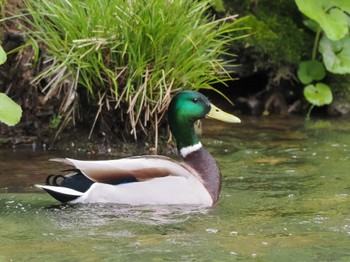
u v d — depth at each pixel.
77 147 12.73
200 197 10.04
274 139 13.99
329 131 14.66
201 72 12.30
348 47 15.73
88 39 11.70
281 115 16.14
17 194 10.34
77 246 8.44
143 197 9.83
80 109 12.79
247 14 16.19
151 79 12.05
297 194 10.68
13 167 11.69
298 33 16.36
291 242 8.70
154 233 8.91
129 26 11.84
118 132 12.72
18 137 12.88
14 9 12.76
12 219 9.32
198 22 12.82
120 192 9.79
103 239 8.66
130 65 12.08
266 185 11.12
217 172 10.40
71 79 12.50
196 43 12.24
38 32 12.09
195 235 8.88
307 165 12.23
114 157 12.41
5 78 12.80
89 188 9.78
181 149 10.60
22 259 8.04
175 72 12.13
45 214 9.50
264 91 16.47
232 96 16.56
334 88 16.12
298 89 16.47
